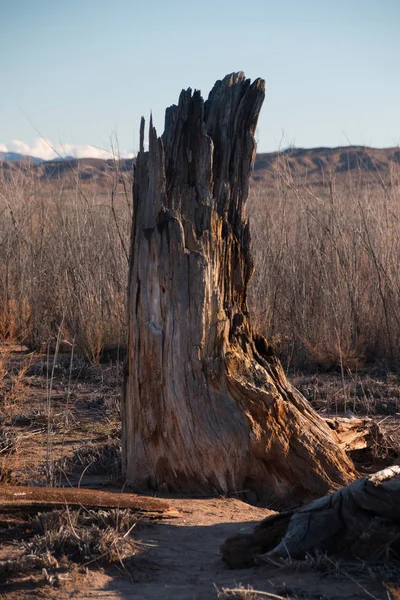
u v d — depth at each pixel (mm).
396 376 8992
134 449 5090
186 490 4941
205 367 4867
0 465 5328
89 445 6141
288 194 11375
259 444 4824
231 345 5090
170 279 4875
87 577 3412
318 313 10172
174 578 3424
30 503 4195
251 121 5129
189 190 4977
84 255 10977
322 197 11320
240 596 3062
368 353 10117
